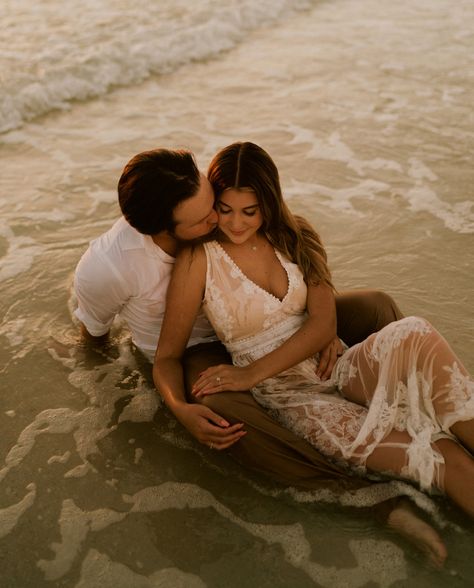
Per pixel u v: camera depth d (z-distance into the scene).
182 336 3.00
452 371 2.68
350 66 7.84
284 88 7.25
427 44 8.52
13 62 7.30
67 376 3.52
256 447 2.76
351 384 2.98
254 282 2.95
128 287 3.13
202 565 2.59
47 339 3.76
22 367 3.55
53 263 4.34
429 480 2.63
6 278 4.18
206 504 2.84
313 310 3.01
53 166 5.59
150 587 2.50
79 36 8.26
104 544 2.67
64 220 4.82
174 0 9.91
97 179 5.39
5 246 4.49
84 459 3.06
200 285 2.92
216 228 2.93
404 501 2.71
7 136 6.14
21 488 2.90
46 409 3.31
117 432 3.21
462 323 3.83
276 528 2.73
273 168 2.77
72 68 7.28
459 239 4.61
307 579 2.53
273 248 2.99
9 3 9.52
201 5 9.70
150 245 3.01
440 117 6.43
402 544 2.64
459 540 2.63
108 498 2.87
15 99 6.60
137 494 2.89
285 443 2.74
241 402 2.75
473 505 2.57
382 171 5.49
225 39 8.78
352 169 5.52
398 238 4.62
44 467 3.00
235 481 2.95
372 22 9.56
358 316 3.28
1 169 5.54
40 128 6.32
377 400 2.75
